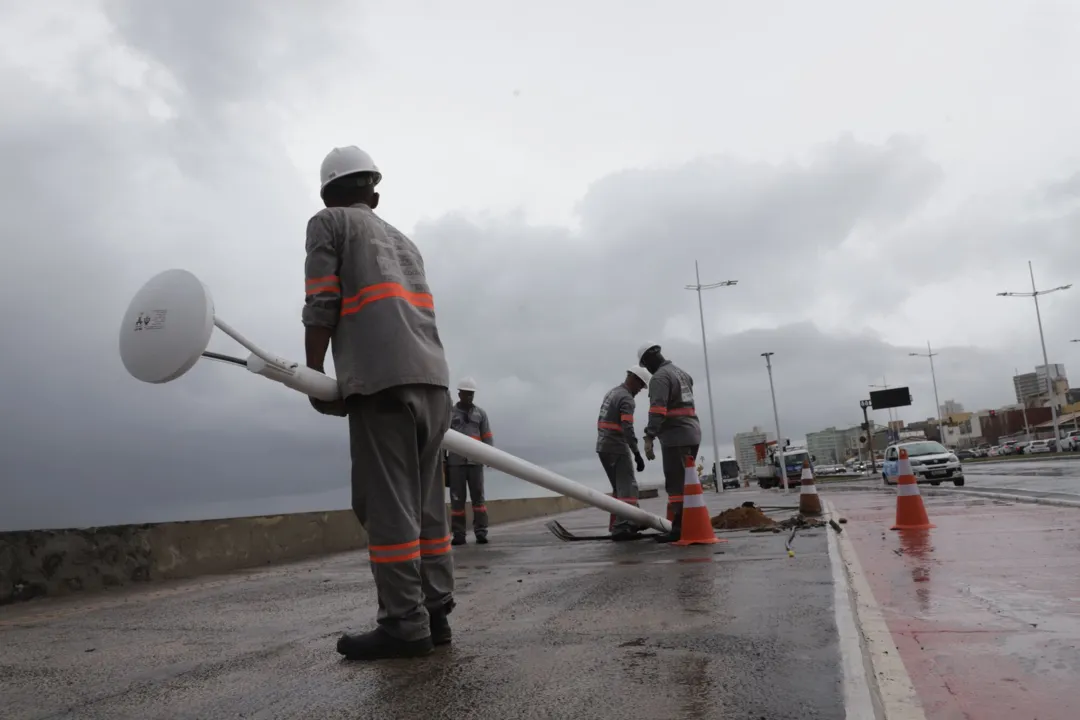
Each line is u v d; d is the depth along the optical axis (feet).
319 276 9.75
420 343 9.84
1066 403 416.26
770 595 12.77
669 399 25.73
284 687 8.66
